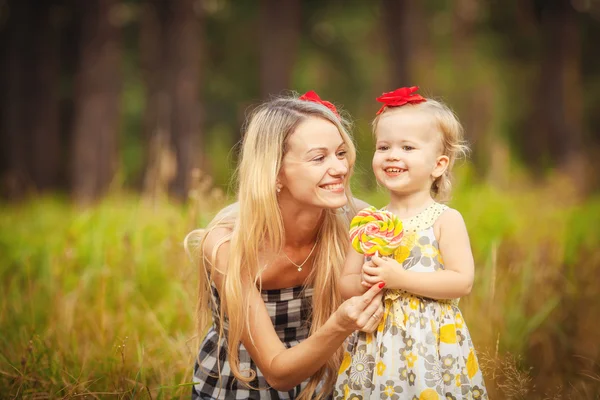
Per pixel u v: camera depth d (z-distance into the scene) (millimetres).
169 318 4082
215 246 2814
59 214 7574
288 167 2688
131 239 4945
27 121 18266
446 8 21375
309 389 2889
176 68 14328
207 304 3090
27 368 3436
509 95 23781
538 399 3281
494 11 21922
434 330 2559
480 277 4289
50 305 4270
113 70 15258
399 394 2529
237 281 2703
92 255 4891
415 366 2512
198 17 14594
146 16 19203
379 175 2762
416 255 2643
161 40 15938
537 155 21172
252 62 22578
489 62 22484
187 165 13695
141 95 22172
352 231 2592
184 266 4086
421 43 17750
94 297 4496
